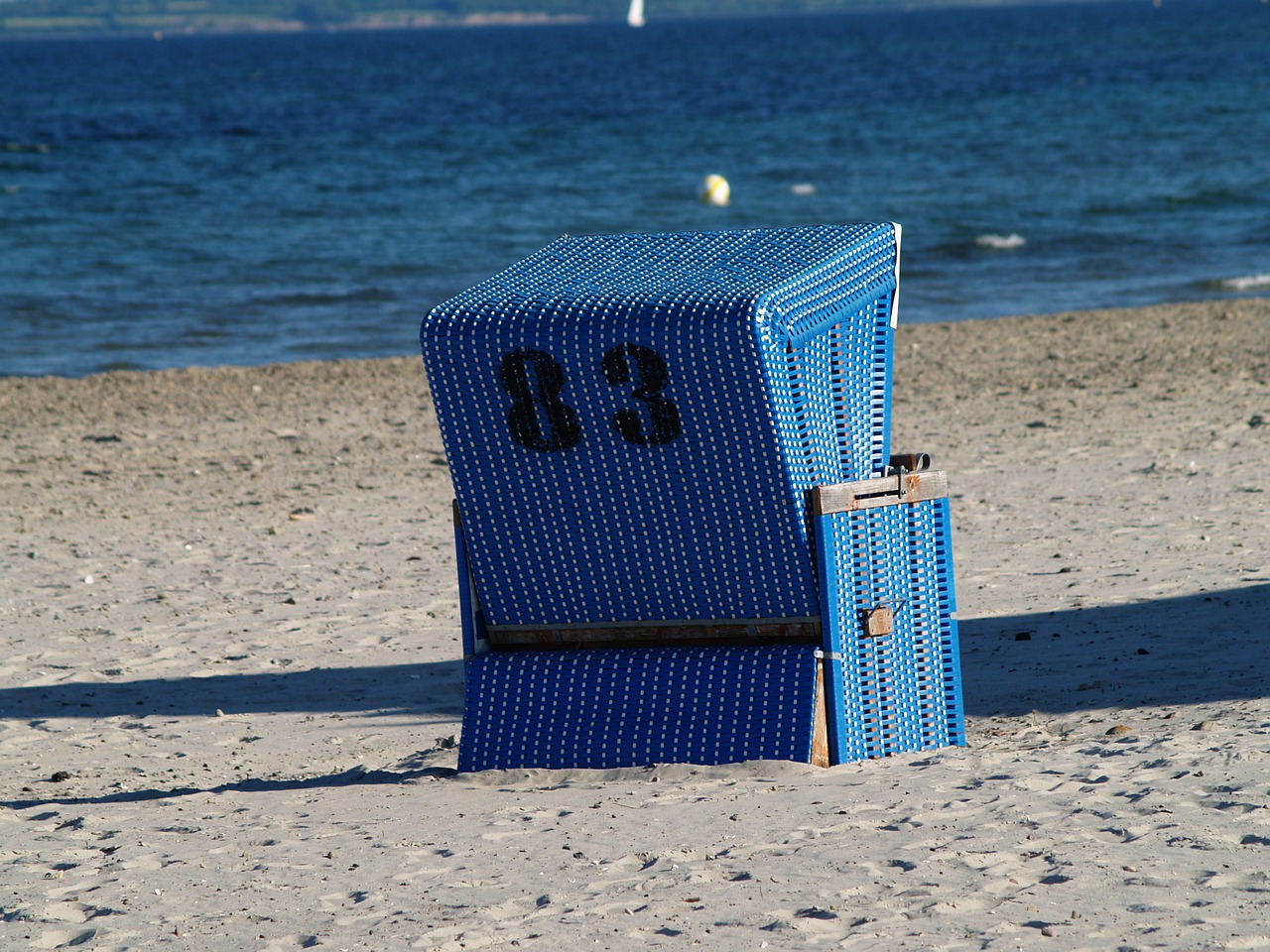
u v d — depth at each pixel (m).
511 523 20.25
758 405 18.36
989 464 46.50
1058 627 28.02
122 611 34.09
